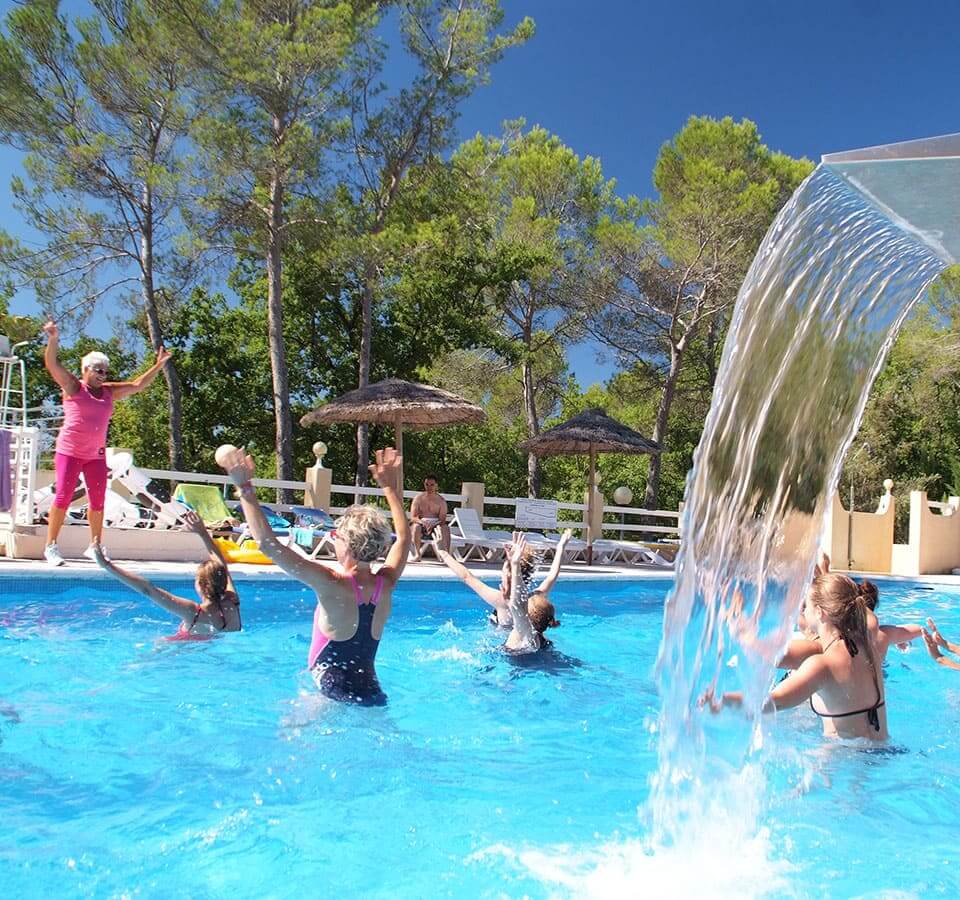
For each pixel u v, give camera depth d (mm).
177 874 2457
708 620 3410
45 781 3160
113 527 9117
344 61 16344
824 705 3904
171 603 5723
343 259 17797
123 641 5672
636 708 4645
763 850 2807
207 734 3758
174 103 16750
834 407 3547
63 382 7680
